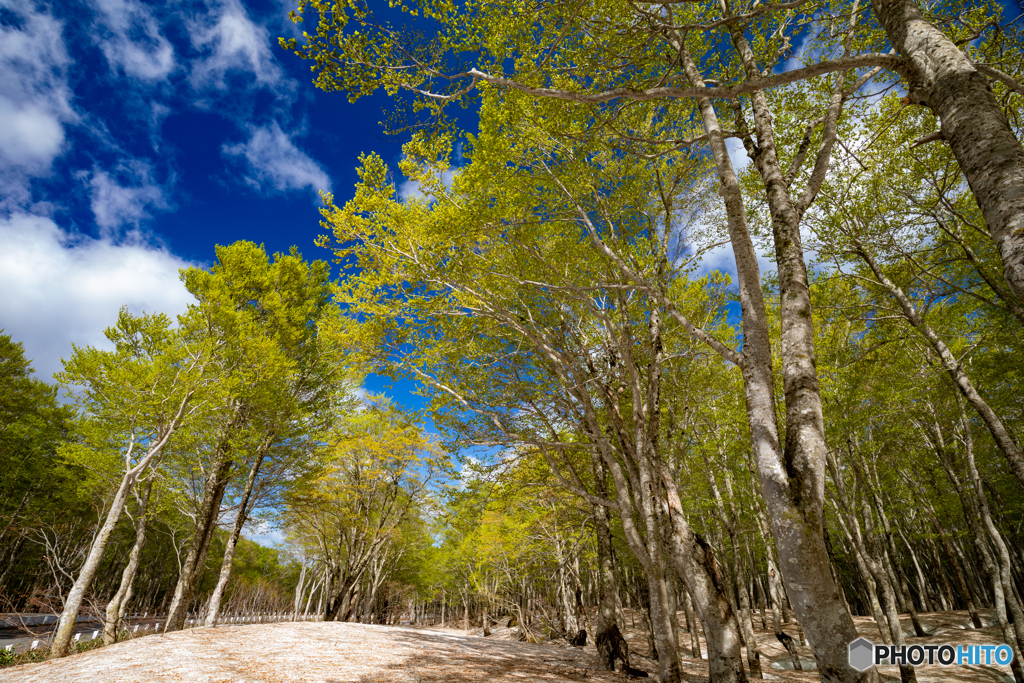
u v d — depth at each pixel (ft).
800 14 21.79
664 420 40.24
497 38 19.92
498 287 31.91
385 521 87.61
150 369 43.47
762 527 56.29
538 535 70.69
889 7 11.32
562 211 29.35
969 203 31.50
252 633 42.91
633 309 34.73
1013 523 61.82
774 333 38.22
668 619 26.16
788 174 15.80
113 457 46.93
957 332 41.06
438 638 56.18
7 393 74.13
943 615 66.85
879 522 56.08
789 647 48.42
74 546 76.74
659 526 26.96
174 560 127.13
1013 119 25.29
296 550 116.37
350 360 36.09
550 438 35.37
